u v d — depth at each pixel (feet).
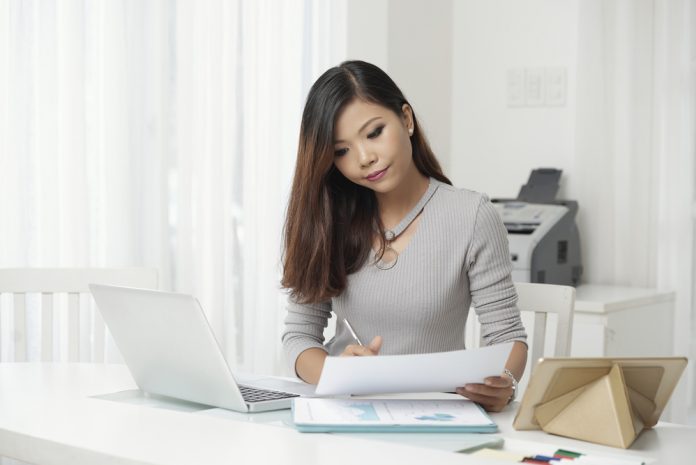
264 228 9.99
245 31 9.68
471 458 3.60
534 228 10.23
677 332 10.66
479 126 12.10
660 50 10.75
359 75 5.37
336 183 5.80
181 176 9.05
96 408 4.48
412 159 5.90
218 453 3.64
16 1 7.85
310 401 4.59
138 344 4.82
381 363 4.22
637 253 10.95
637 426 4.27
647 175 10.88
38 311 8.09
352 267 5.83
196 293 9.29
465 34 12.17
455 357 4.31
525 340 5.64
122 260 8.55
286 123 10.27
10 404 4.58
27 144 8.01
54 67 8.07
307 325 6.06
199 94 9.23
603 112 11.07
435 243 5.73
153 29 8.79
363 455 3.63
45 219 8.10
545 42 11.62
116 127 8.48
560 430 4.18
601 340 9.09
